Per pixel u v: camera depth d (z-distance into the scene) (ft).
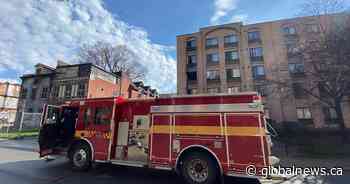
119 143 24.22
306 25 53.62
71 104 27.68
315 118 84.02
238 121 19.13
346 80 44.45
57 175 22.59
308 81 54.24
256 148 18.02
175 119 21.49
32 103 98.78
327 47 46.14
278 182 22.02
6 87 144.87
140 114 24.08
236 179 22.39
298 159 35.60
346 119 79.05
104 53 135.74
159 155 21.24
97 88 91.45
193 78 113.29
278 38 100.01
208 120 20.17
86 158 24.58
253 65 102.01
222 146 19.06
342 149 42.45
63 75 92.43
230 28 111.45
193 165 19.80
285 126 75.05
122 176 22.85
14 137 62.75
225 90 104.37
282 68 83.15
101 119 25.07
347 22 45.14
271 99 90.63
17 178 20.90
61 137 28.22
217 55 110.83
